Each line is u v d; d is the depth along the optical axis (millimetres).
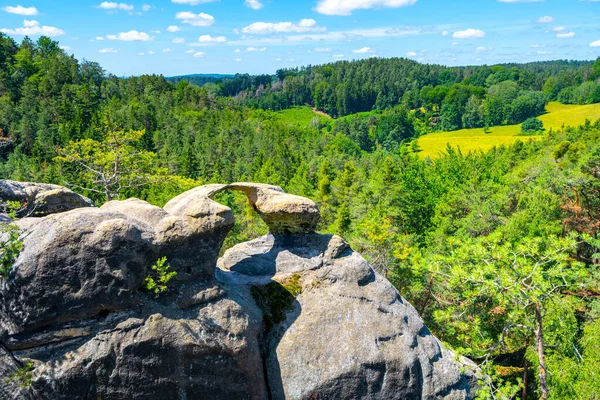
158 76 196000
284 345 15680
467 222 41156
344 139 161750
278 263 18078
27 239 12266
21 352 12133
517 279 17766
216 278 15133
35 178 75688
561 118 191375
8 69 139000
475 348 18984
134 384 12961
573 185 39562
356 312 16891
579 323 25562
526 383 25531
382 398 16188
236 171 104938
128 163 40438
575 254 38156
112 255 12445
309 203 18078
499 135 179625
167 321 13336
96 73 172750
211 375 13922
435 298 29812
